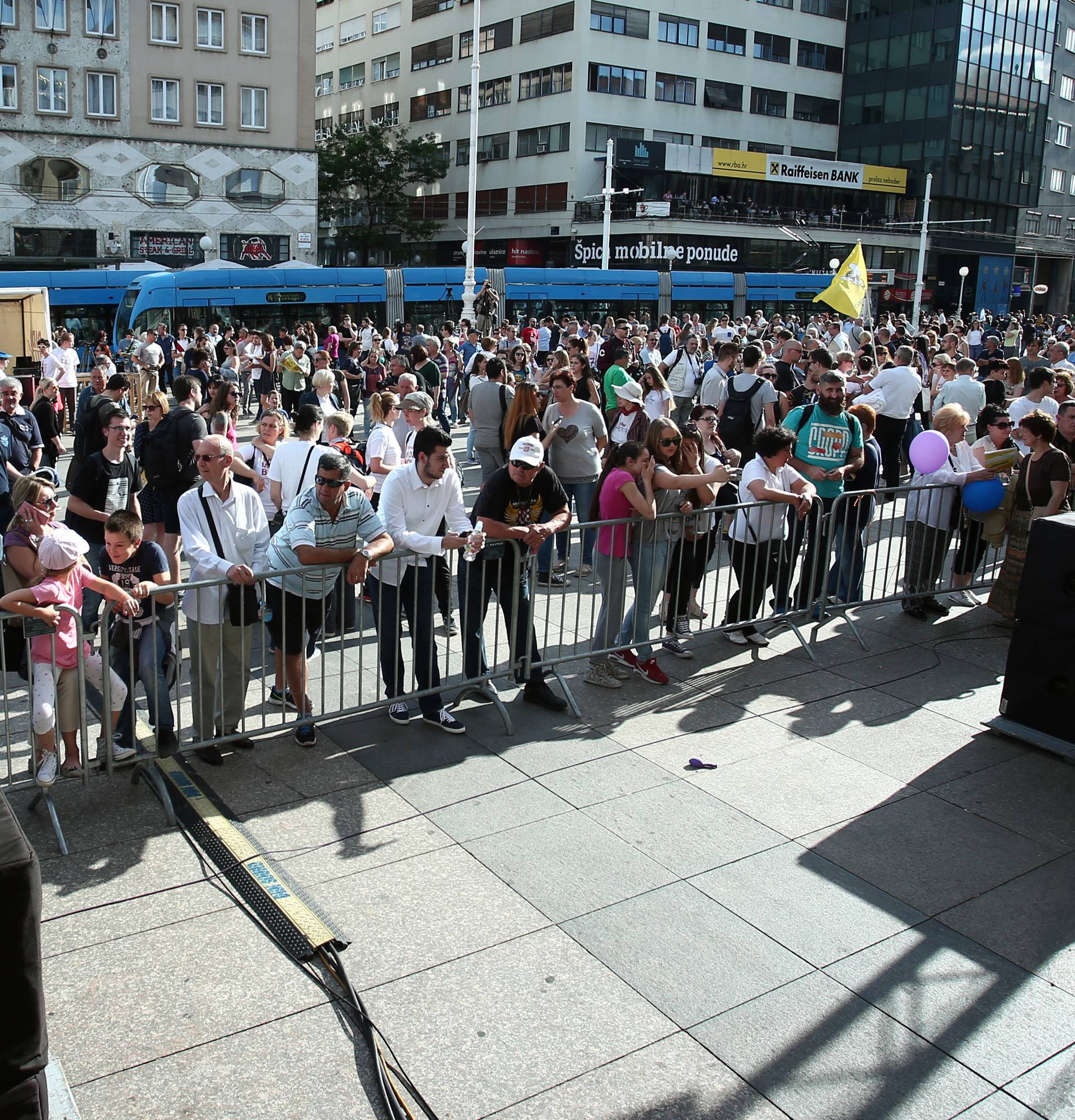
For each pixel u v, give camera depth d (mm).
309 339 21672
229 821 4949
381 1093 3369
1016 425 9953
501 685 6895
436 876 4602
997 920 4422
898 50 60656
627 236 50625
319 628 5809
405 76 63625
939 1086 3471
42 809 5094
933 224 59000
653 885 4582
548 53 52812
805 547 7746
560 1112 3324
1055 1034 3740
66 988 3830
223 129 41625
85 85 39000
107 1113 3266
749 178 54500
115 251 40281
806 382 11609
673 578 7285
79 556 4953
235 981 3906
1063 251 72125
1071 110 70688
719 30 56156
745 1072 3508
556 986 3910
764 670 7258
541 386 11516
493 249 57250
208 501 5566
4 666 4816
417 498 6035
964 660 7551
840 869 4762
